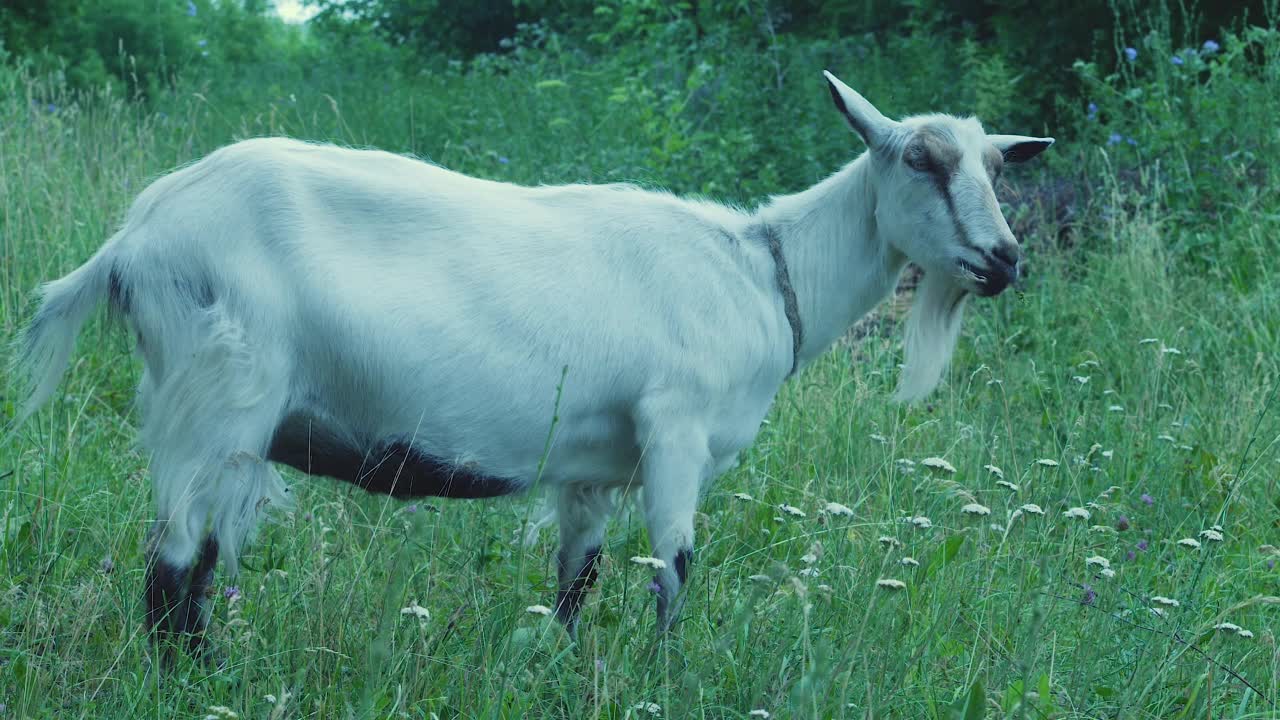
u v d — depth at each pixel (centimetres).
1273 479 497
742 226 378
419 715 309
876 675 319
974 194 354
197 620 333
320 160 333
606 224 354
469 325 330
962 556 404
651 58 985
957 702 310
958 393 573
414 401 330
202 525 321
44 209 638
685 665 325
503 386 335
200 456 317
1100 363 624
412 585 367
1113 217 734
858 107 369
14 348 350
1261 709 340
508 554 407
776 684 308
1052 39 1081
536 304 338
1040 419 554
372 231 330
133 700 296
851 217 383
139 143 774
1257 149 802
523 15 1909
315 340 323
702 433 357
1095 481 482
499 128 915
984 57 1038
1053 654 332
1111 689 337
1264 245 713
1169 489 491
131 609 344
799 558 416
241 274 316
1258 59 1026
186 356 317
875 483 478
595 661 306
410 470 344
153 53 1288
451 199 341
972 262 354
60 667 309
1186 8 1068
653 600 366
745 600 372
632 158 774
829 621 349
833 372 577
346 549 366
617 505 398
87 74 1178
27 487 417
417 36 2003
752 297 366
